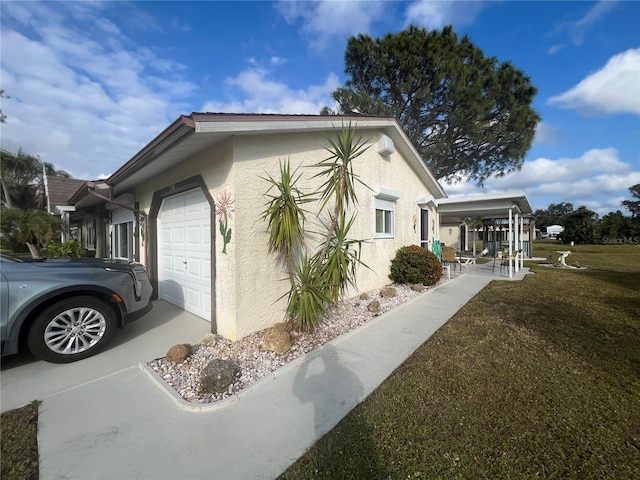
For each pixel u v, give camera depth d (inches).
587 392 105.2
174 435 84.3
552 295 265.6
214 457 75.8
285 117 163.8
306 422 89.8
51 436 83.9
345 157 165.8
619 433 83.9
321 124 187.9
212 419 91.5
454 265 503.8
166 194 221.8
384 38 500.7
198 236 195.9
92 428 87.4
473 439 81.7
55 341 130.3
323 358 135.0
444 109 493.0
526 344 149.6
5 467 73.2
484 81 471.2
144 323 186.9
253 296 160.9
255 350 141.3
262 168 164.6
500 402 99.3
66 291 132.7
